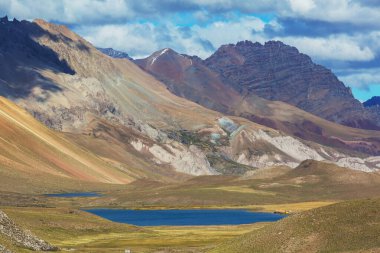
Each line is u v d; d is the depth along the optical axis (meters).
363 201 110.31
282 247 103.19
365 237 98.75
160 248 143.25
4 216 120.00
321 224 106.12
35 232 157.25
